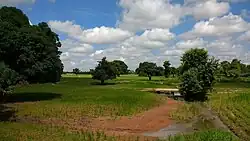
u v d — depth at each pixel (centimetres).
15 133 2930
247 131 3519
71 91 7544
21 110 4575
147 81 13525
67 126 3572
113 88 9044
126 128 3638
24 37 5247
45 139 2742
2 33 4888
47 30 6788
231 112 4984
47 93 6869
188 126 3900
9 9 6038
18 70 5334
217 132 2845
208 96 7894
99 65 12231
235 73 15200
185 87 7356
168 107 5675
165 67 17275
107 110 4719
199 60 7712
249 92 8388
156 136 3225
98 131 3272
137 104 5456
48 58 5691
